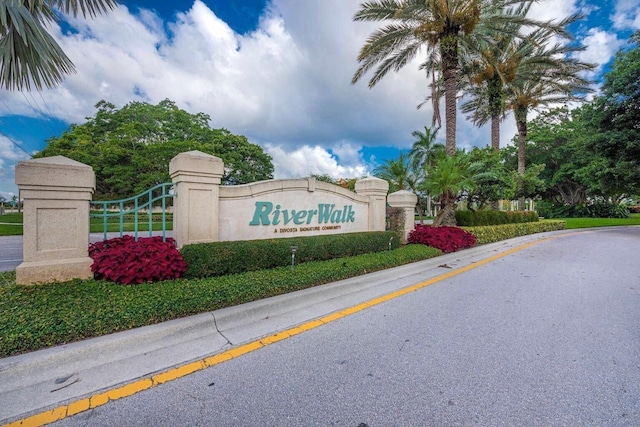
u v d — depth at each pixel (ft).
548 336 10.35
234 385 7.37
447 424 6.14
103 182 76.13
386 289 15.87
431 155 56.90
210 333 9.96
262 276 14.01
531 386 7.45
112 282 12.31
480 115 63.98
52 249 12.32
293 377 7.75
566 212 117.29
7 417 6.09
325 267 16.28
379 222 26.23
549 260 25.43
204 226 16.03
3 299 10.08
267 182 18.89
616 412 6.52
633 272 20.77
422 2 31.78
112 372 7.68
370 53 35.47
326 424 6.12
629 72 43.50
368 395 7.05
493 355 9.00
